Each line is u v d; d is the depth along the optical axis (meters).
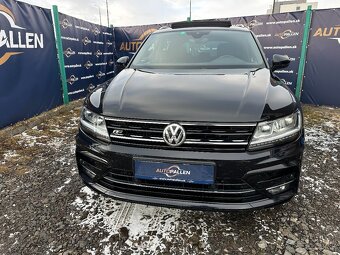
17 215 2.33
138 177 1.90
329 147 3.75
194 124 1.76
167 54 2.96
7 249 1.96
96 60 7.67
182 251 1.94
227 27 3.39
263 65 2.68
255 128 1.77
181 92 2.02
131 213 2.35
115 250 1.95
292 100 2.05
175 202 1.90
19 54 4.68
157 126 1.82
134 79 2.36
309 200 2.51
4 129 4.36
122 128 1.90
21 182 2.87
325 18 5.80
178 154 1.80
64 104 6.12
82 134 2.15
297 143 1.91
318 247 1.96
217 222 2.23
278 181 1.89
